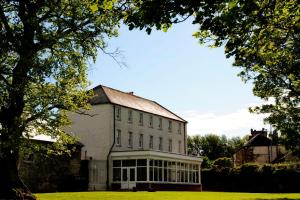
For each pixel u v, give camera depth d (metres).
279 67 24.06
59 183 40.56
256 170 53.91
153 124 58.62
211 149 118.88
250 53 12.00
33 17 20.19
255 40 11.25
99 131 49.72
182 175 52.31
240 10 9.24
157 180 46.56
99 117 50.12
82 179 42.75
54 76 20.97
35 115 20.88
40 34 20.30
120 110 51.88
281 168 52.19
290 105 28.08
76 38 21.59
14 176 21.19
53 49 21.55
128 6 9.59
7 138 19.33
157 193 35.06
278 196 33.94
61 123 22.42
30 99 20.38
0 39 19.23
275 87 27.58
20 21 21.31
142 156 45.59
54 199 23.48
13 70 19.84
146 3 8.64
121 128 51.53
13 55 21.39
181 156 52.00
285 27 11.87
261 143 84.06
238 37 10.73
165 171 48.50
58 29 21.34
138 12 8.76
